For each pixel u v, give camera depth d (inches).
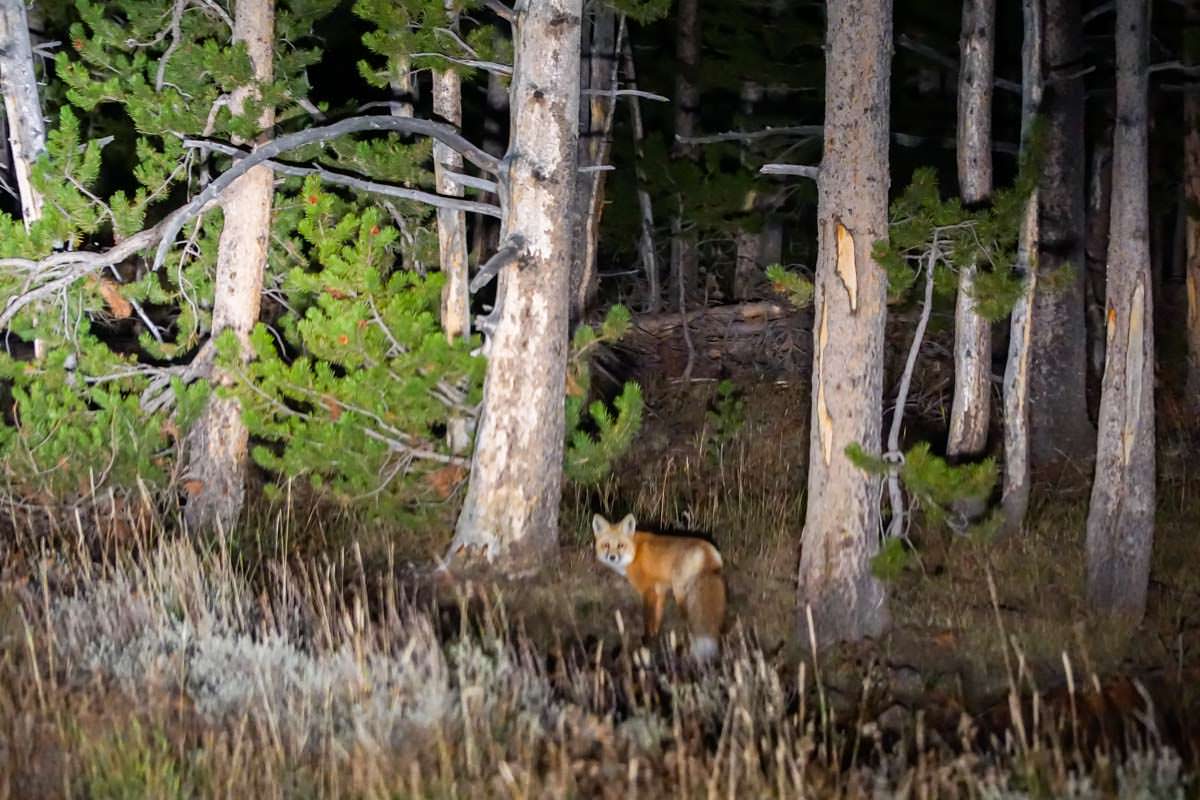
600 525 408.2
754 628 387.5
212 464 508.4
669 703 333.7
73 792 251.4
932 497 386.3
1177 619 411.2
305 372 467.5
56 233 497.4
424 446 494.0
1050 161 623.5
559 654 344.2
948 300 662.5
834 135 374.6
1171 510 547.2
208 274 562.9
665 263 973.8
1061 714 305.1
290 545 483.8
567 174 454.3
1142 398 405.4
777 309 798.5
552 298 454.6
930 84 908.6
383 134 761.0
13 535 468.4
